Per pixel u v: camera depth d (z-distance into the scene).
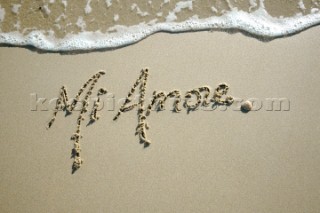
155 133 1.62
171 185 1.56
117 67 1.71
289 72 1.64
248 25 1.72
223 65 1.67
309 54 1.66
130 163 1.60
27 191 1.60
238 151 1.57
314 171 1.54
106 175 1.59
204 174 1.56
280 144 1.57
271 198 1.52
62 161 1.63
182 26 1.75
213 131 1.60
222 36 1.72
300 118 1.59
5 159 1.64
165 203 1.55
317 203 1.51
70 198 1.59
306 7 1.75
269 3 1.77
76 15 1.83
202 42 1.71
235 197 1.53
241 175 1.55
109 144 1.63
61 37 1.80
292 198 1.52
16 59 1.77
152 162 1.59
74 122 1.67
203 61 1.68
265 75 1.64
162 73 1.68
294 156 1.56
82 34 1.80
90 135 1.64
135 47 1.74
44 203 1.59
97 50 1.75
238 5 1.77
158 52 1.72
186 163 1.58
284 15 1.74
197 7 1.78
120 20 1.80
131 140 1.62
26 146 1.65
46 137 1.66
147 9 1.80
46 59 1.76
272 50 1.68
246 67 1.66
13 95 1.71
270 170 1.55
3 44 1.80
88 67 1.73
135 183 1.58
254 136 1.58
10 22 1.84
